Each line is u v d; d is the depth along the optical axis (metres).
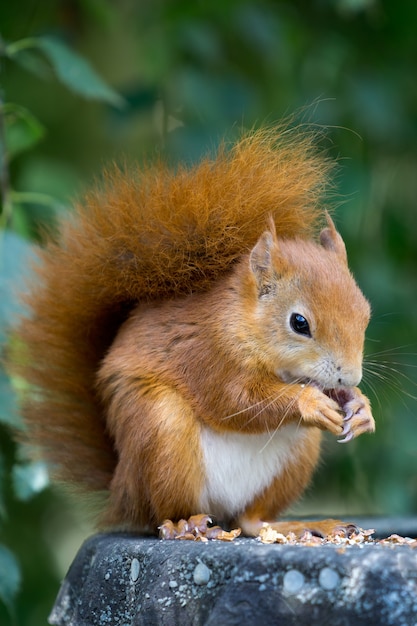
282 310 2.52
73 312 2.57
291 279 2.52
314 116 2.76
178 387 2.52
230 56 2.79
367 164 2.77
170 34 2.77
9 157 2.70
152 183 2.55
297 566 2.42
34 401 2.57
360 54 2.79
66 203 2.71
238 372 2.52
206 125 2.74
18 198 2.64
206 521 2.51
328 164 2.58
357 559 2.41
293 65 2.79
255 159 2.55
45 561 2.77
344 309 2.52
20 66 2.79
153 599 2.44
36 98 2.83
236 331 2.52
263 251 2.53
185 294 2.54
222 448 2.53
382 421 2.73
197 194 2.54
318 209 2.58
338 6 2.76
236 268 2.54
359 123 2.77
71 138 2.83
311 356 2.52
